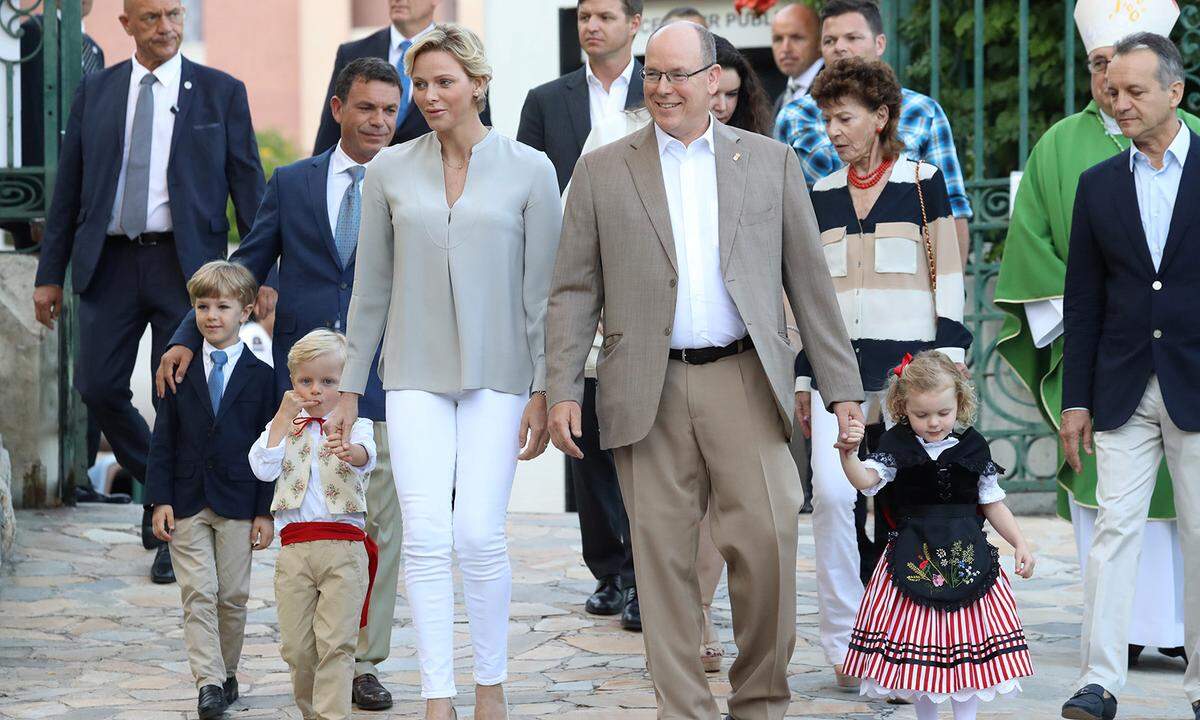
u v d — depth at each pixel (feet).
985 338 79.00
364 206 41.75
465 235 40.40
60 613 57.72
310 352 42.32
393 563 47.06
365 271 41.50
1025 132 77.51
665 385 40.06
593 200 40.40
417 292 40.60
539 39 101.55
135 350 63.98
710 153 40.34
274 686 48.91
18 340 73.15
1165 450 43.83
